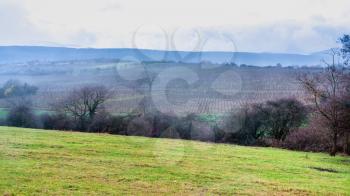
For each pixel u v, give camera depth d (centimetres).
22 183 2105
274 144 5044
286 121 5091
